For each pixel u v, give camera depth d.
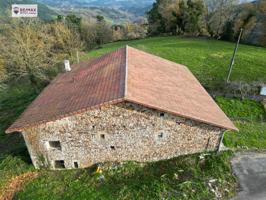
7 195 15.27
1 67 30.08
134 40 57.97
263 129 20.05
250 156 16.73
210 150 16.53
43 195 14.80
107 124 14.95
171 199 13.63
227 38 46.88
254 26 43.38
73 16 61.50
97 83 16.88
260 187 14.39
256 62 32.53
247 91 24.44
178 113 14.30
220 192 14.06
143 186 14.59
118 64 18.44
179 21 57.50
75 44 40.38
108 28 66.94
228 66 31.75
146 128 15.11
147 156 16.23
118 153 16.11
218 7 48.97
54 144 16.34
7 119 25.95
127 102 14.09
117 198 14.05
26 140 15.74
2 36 31.06
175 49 41.03
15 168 16.98
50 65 32.53
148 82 16.72
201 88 20.75
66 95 17.39
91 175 15.91
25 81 34.22
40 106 17.62
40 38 33.97
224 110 22.59
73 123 14.95
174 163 16.02
